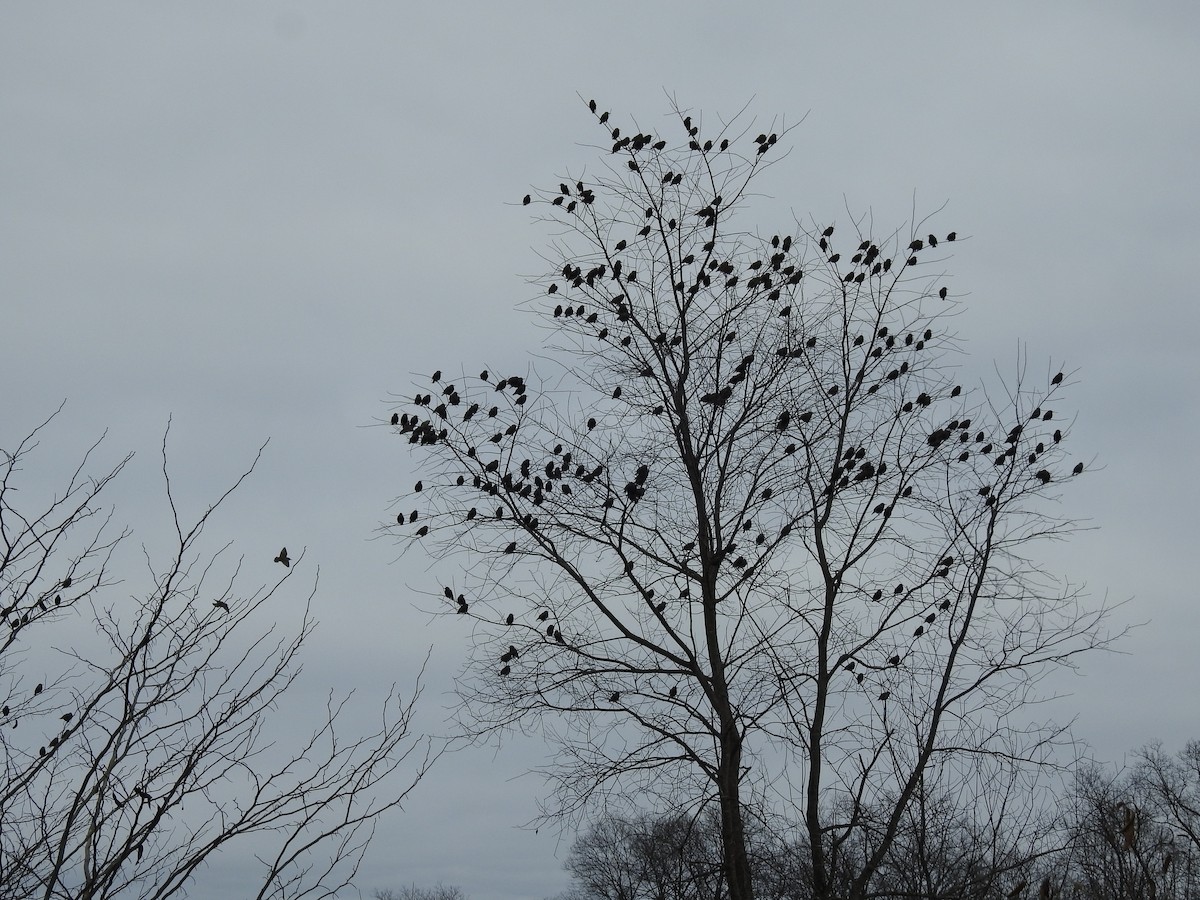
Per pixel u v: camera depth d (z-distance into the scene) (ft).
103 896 16.83
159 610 19.53
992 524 37.06
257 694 19.42
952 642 36.06
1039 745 33.19
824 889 33.50
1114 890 32.60
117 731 18.31
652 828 37.09
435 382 37.50
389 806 18.81
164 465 20.43
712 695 37.91
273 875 17.76
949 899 30.96
